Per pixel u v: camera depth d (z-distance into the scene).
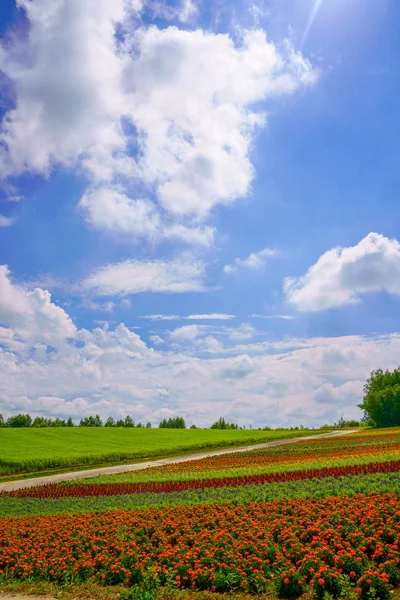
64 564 12.64
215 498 20.23
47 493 27.88
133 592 10.55
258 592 10.55
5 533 16.30
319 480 22.12
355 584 10.37
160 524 15.70
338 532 12.59
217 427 118.62
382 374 112.94
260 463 34.44
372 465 24.77
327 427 117.75
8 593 11.43
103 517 17.89
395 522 13.07
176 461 46.19
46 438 59.38
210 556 11.73
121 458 49.09
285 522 14.09
